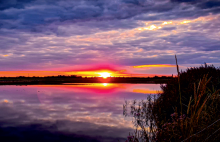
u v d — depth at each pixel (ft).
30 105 29.27
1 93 46.14
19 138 14.75
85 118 20.89
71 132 16.12
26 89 58.18
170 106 17.71
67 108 26.66
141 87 66.03
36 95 41.68
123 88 61.41
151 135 13.12
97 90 54.13
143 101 30.63
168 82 24.35
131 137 12.57
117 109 25.45
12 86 75.25
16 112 24.26
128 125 17.87
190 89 17.28
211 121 7.75
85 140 14.19
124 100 33.27
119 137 14.71
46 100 34.24
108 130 16.53
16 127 17.75
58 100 34.17
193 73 21.34
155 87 64.85
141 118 19.94
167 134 9.37
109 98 36.22
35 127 17.74
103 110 25.02
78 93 45.52
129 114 22.25
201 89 5.50
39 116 22.06
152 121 17.47
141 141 12.48
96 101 32.68
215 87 15.33
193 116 5.84
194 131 6.10
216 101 9.86
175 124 9.24
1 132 16.31
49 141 14.06
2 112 24.30
